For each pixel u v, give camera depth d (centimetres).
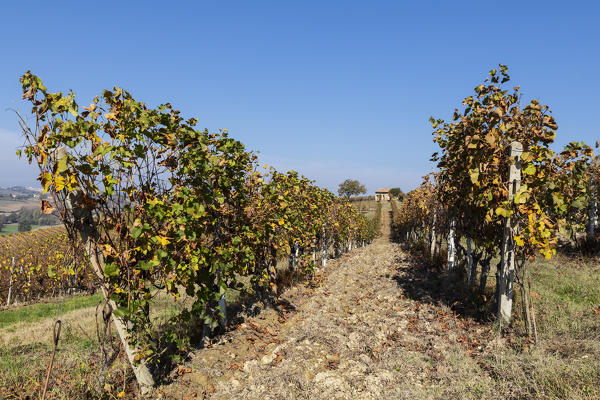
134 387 464
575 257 1148
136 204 448
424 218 1923
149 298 443
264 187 809
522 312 643
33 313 1174
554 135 609
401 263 1566
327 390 470
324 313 816
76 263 411
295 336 657
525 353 512
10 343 725
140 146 429
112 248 407
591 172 1235
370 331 686
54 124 365
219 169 610
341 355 580
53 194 375
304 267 1231
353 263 1697
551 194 631
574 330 566
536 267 1051
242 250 691
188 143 515
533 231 561
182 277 495
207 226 598
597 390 373
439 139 824
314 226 1321
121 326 426
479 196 633
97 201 406
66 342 688
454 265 1173
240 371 529
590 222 1313
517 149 580
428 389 458
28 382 475
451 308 793
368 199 10194
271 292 955
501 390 430
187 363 538
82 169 378
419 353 568
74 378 464
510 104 644
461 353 553
